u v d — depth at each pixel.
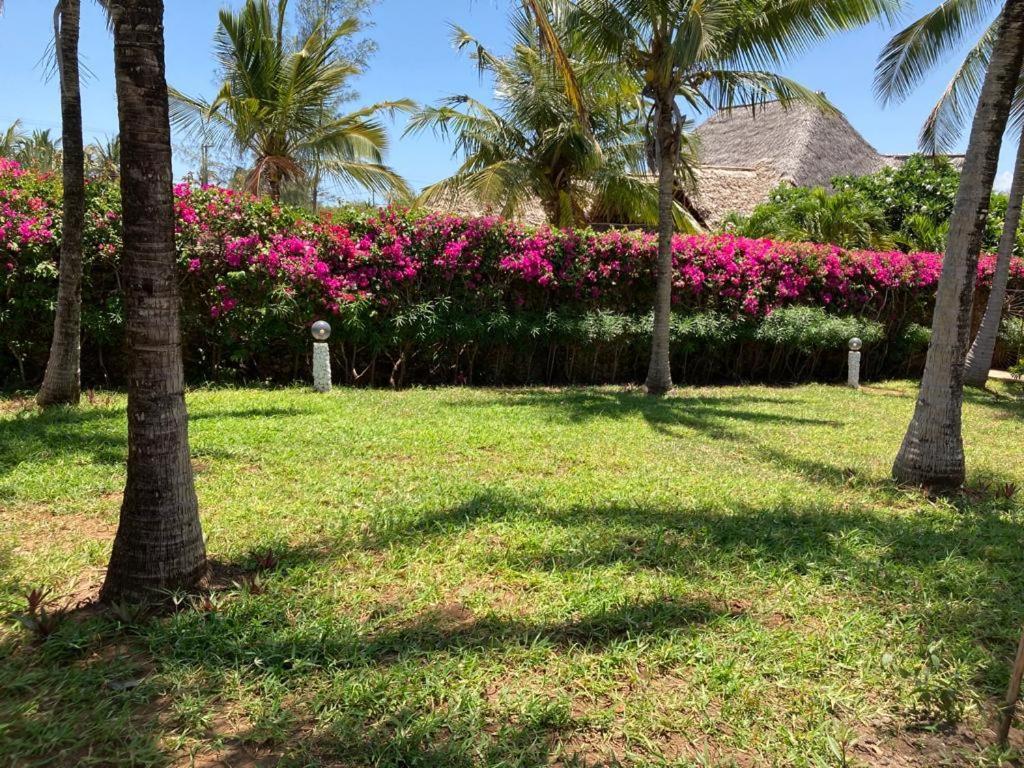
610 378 12.27
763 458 6.39
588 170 14.79
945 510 4.98
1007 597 3.45
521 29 13.41
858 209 17.38
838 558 3.86
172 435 3.00
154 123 2.72
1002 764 2.30
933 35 9.42
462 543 3.94
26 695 2.44
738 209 19.62
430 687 2.55
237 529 4.07
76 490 4.65
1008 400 11.56
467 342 10.81
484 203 14.12
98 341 8.82
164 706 2.43
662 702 2.55
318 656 2.74
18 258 8.45
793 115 22.88
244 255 9.34
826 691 2.64
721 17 8.51
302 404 8.20
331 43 15.73
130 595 2.99
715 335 12.30
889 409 9.84
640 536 4.14
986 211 5.21
